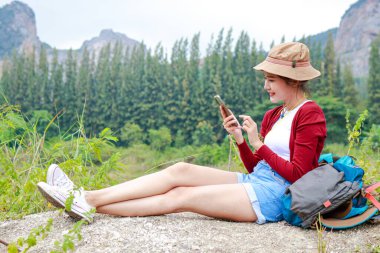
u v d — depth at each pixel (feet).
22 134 15.53
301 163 9.91
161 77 202.80
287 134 10.34
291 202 9.55
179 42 211.20
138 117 199.93
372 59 181.37
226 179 10.75
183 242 9.02
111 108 213.87
